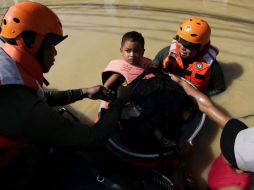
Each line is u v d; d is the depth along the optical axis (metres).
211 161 2.76
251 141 1.59
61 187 2.19
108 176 2.21
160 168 2.48
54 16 1.98
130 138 2.60
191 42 2.99
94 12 4.61
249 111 3.08
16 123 1.69
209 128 2.99
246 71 3.47
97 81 3.49
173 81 2.92
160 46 3.84
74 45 4.01
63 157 2.27
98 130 1.96
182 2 4.64
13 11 1.89
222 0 4.62
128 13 4.51
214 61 3.22
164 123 2.61
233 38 3.90
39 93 1.86
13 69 1.72
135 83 2.80
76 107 3.22
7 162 1.88
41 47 1.92
